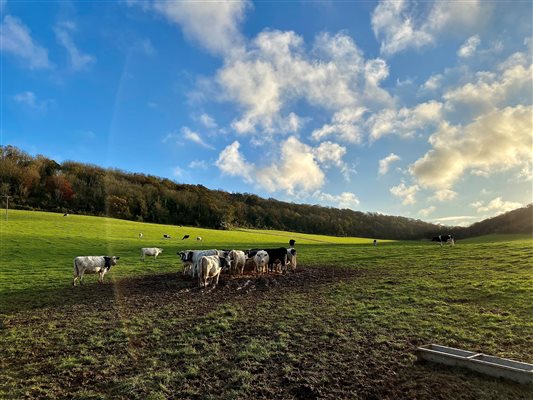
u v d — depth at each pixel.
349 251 37.91
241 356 8.50
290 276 21.61
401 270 21.89
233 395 6.66
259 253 22.55
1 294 16.33
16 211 61.75
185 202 83.06
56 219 56.44
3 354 8.90
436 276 18.67
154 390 6.89
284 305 13.77
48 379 7.45
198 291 17.02
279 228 106.19
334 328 10.63
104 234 46.62
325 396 6.61
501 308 12.12
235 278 20.84
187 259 21.91
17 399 6.59
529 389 6.71
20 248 32.56
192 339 9.82
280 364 8.10
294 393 6.76
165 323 11.40
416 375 7.39
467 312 11.81
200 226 81.81
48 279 20.16
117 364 8.19
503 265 20.72
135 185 75.00
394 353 8.59
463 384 6.93
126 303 14.45
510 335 9.49
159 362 8.29
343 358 8.34
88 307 13.80
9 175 73.12
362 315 11.97
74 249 34.19
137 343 9.56
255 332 10.38
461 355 8.12
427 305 13.02
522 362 7.59
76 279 20.06
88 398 6.64
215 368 7.91
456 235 91.94
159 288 17.81
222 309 13.14
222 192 116.75
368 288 16.64
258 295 15.97
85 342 9.69
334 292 16.14
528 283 15.18
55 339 9.95
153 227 61.00
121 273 22.89
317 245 50.44
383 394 6.67
